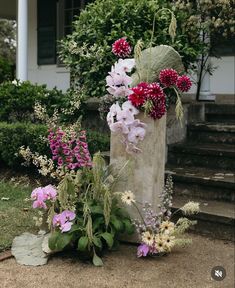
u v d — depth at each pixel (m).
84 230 3.84
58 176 4.23
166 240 3.92
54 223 3.85
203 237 4.54
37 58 11.35
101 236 3.89
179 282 3.59
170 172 5.29
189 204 4.03
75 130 4.32
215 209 4.64
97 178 3.96
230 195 4.90
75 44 5.76
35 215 4.73
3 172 6.50
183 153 5.72
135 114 4.03
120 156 4.24
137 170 4.18
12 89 7.00
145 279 3.61
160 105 4.04
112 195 4.12
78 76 6.08
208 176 5.11
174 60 4.46
